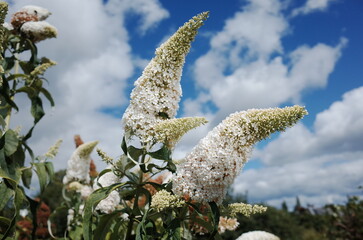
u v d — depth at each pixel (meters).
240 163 0.41
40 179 0.69
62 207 0.86
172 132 0.43
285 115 0.39
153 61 0.49
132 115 0.46
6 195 0.56
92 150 0.89
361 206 2.38
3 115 0.71
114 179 0.61
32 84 0.78
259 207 0.44
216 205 0.42
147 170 0.47
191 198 0.41
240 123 0.41
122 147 0.46
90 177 1.02
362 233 2.28
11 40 0.77
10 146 0.59
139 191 0.46
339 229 2.46
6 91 0.67
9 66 0.76
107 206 0.63
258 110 0.41
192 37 0.47
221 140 0.41
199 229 0.52
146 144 0.46
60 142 0.76
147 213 0.45
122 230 0.55
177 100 0.49
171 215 0.45
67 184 0.89
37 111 0.77
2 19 0.43
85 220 0.44
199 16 0.47
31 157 0.73
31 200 0.69
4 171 0.57
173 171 0.45
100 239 0.49
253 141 0.42
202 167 0.40
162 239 0.42
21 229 0.96
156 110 0.47
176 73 0.48
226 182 0.41
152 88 0.47
